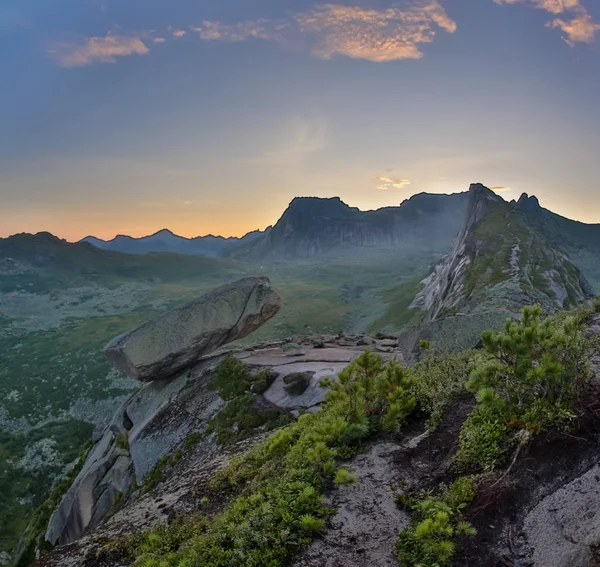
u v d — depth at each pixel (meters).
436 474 7.97
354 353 26.48
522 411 7.91
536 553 5.61
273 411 20.02
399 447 9.23
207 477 12.21
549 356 7.63
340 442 9.47
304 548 6.80
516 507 6.39
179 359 27.55
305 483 8.15
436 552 5.88
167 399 26.72
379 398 10.59
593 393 7.86
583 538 5.49
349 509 7.52
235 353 28.81
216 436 20.44
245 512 8.05
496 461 7.31
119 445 26.22
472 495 6.84
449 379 11.16
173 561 7.48
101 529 10.90
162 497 11.82
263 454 11.57
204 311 28.39
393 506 7.43
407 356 18.33
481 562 5.74
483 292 61.09
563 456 6.81
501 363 8.87
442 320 17.64
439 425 9.62
